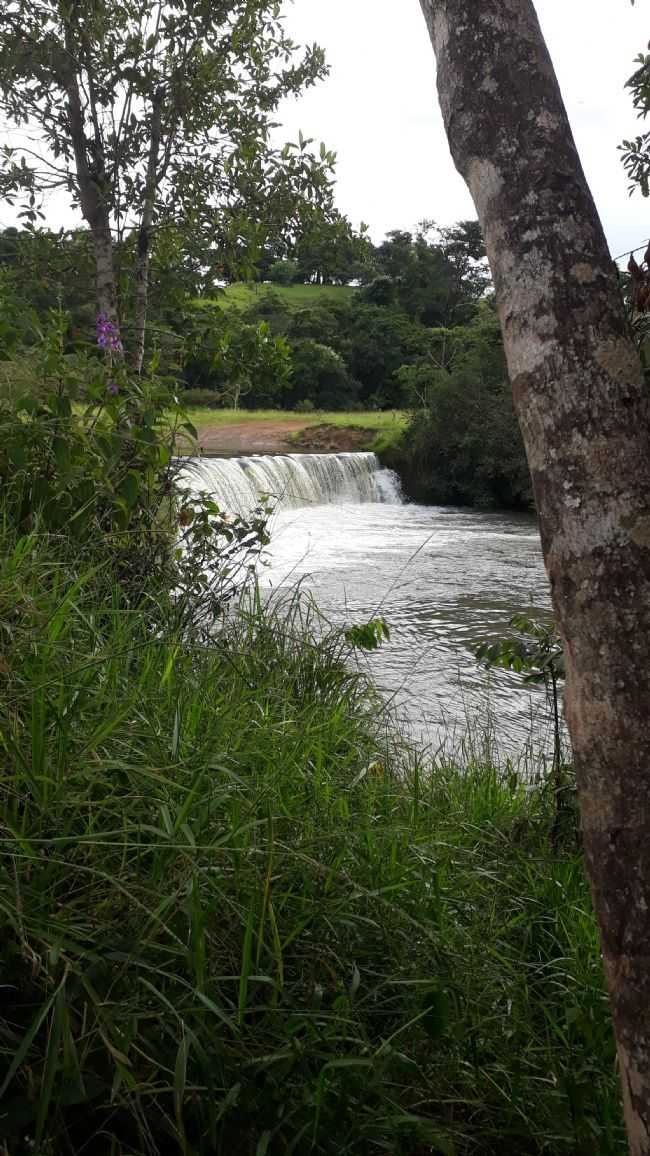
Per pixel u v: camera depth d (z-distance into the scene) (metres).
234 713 2.75
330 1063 1.66
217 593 4.50
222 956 1.87
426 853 2.61
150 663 2.66
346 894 2.12
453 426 28.80
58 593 2.77
